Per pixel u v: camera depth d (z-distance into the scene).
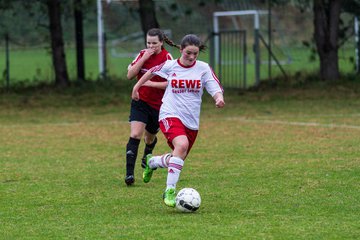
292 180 29.58
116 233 20.61
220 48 81.81
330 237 19.83
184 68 25.14
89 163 36.09
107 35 91.75
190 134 25.52
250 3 101.75
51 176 31.97
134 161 29.12
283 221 21.89
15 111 66.94
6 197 26.83
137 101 29.69
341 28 82.88
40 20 80.44
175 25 89.12
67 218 22.91
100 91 75.94
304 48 93.06
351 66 85.44
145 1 73.19
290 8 97.50
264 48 99.81
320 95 72.62
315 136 45.59
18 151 41.25
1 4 71.00
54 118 61.94
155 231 20.73
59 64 77.75
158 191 27.72
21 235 20.67
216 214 23.11
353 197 25.70
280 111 63.75
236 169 33.00
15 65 108.00
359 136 45.06
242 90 78.25
